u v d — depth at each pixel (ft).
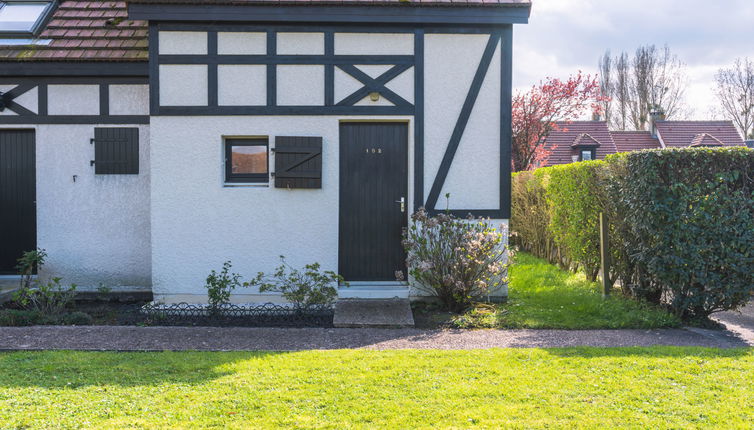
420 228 23.22
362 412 11.72
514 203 42.45
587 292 24.73
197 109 23.13
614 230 23.89
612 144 84.58
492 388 13.01
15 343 17.34
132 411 11.68
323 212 23.39
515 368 14.55
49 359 15.46
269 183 23.25
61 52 25.12
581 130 86.28
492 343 17.69
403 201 23.95
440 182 23.41
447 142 23.49
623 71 157.99
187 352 16.44
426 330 19.69
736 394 12.53
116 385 13.24
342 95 23.32
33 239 26.30
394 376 13.92
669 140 92.63
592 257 26.76
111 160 25.81
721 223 19.48
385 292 23.25
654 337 18.44
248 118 23.22
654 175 19.81
